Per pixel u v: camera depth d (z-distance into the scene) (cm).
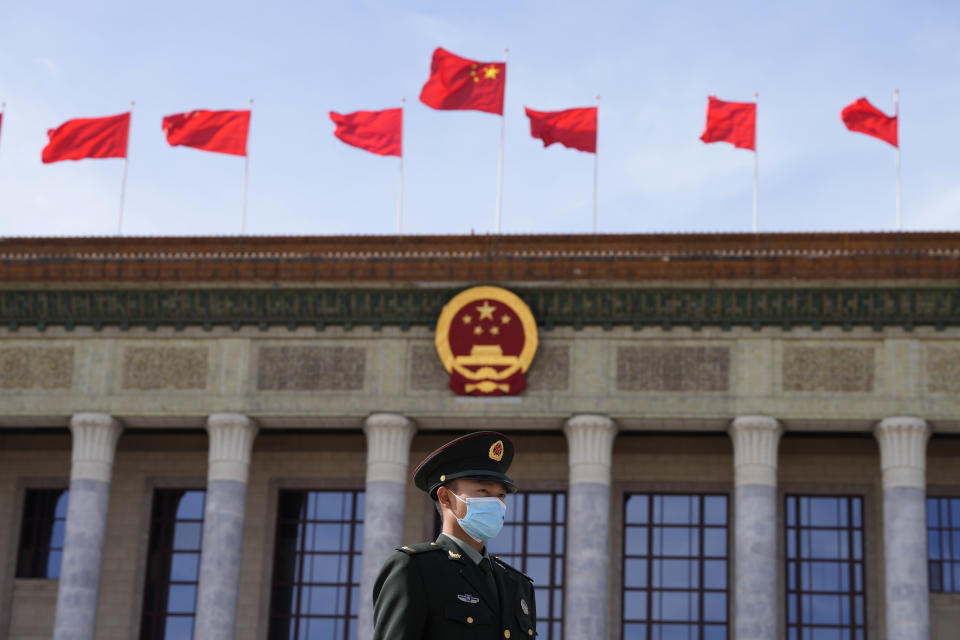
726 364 4319
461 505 788
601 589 4166
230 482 4356
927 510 4588
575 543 4212
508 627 755
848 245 4391
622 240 4444
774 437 4253
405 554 752
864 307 4294
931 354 4266
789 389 4278
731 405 4281
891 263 4247
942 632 4481
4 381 4503
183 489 4853
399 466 4328
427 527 4678
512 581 784
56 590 4784
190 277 4450
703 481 4653
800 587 4544
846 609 4512
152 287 4466
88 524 4369
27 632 4753
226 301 4472
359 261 4394
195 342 4494
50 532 4866
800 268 4275
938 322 4272
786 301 4312
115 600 4734
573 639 4131
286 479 4803
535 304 4391
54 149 4694
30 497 4912
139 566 4762
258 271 4428
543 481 4691
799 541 4584
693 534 4625
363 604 4194
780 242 4412
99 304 4522
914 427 4197
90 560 4347
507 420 4353
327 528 4769
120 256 4494
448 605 740
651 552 4622
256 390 4428
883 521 4447
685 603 4559
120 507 4828
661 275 4319
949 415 4212
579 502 4234
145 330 4512
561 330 4391
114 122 4712
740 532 4184
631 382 4328
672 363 4334
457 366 4353
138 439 4888
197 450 4869
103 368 4494
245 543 4747
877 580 4516
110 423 4450
